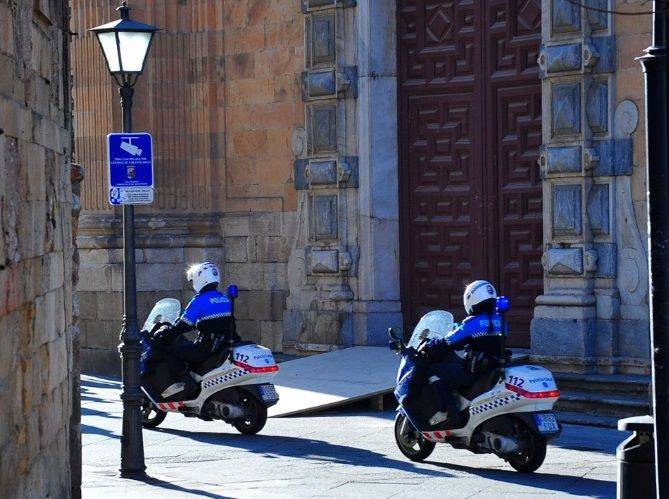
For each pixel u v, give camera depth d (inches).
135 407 863.1
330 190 1386.6
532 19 1268.5
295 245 1432.1
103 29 864.3
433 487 820.6
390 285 1370.6
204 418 1065.5
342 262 1366.9
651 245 536.7
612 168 1175.6
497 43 1295.5
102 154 1504.7
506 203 1294.3
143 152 879.1
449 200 1336.1
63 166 643.5
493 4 1295.5
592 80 1184.2
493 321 888.3
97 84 1505.9
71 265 679.1
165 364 1072.2
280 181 1450.5
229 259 1493.6
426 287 1355.8
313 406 1148.5
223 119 1498.5
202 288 1069.8
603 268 1181.1
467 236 1323.8
